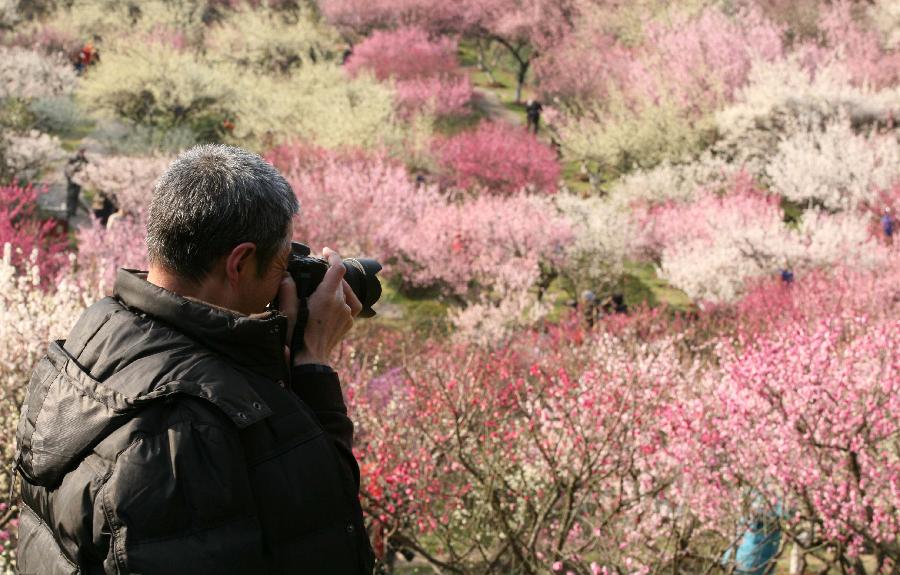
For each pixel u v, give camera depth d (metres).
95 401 1.27
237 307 1.41
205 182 1.34
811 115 30.84
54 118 33.66
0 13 48.72
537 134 38.69
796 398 6.96
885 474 6.99
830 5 43.94
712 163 29.89
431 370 8.66
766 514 7.19
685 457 7.04
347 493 1.36
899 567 6.85
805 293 16.91
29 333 5.68
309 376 1.49
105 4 52.53
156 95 34.41
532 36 45.91
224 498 1.22
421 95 40.25
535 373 7.43
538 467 7.90
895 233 24.03
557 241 21.98
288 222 1.41
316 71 40.75
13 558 5.27
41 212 24.42
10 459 5.49
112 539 1.18
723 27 37.09
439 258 20.73
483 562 7.73
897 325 7.38
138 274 1.45
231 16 53.53
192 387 1.26
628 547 7.21
